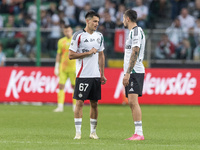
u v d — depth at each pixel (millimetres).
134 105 28406
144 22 83375
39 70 63031
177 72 61094
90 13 28312
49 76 62531
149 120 44688
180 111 54938
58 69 54562
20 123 40812
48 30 72938
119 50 69688
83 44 28328
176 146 25688
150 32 71062
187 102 60344
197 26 83312
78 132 28828
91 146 24797
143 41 28438
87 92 28250
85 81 28188
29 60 75000
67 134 32375
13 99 62938
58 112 52594
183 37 72312
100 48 29078
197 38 72438
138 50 27781
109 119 45219
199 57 72438
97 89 28625
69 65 52188
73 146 24797
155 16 84188
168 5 84250
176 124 41156
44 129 35969
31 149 23562
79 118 28641
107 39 70062
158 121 43750
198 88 60312
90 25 28328
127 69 27859
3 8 89062
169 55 71875
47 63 73125
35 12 88188
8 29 75375
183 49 72188
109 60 69875
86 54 27875
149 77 61312
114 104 64562
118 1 84500
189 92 60469
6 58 75125
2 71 63844
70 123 41094
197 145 26562
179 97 60531
